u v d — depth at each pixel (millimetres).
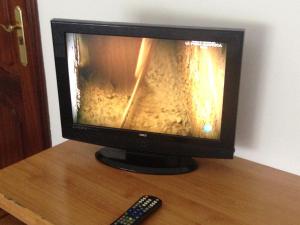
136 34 1173
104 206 1158
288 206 1165
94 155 1418
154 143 1307
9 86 1931
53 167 1347
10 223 1434
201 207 1156
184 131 1268
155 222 1096
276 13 1188
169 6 1362
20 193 1212
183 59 1178
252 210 1147
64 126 1374
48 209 1146
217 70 1165
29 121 1958
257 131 1352
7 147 2039
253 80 1295
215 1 1271
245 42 1263
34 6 1710
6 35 1814
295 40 1185
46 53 1784
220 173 1315
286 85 1245
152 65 1207
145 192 1221
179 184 1258
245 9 1231
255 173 1319
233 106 1190
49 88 1859
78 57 1258
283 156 1329
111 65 1240
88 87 1292
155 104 1255
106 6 1510
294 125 1273
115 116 1308
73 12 1611
